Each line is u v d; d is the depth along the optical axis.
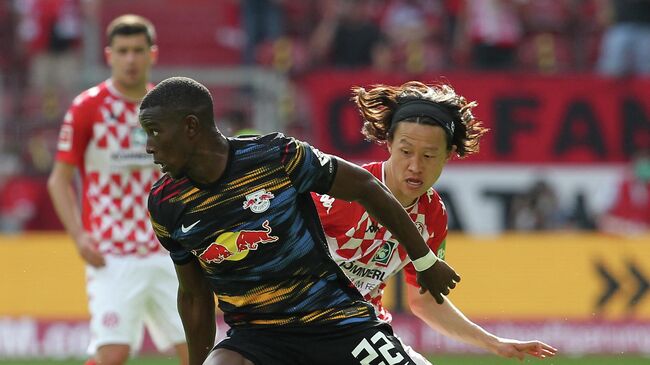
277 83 52.00
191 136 15.52
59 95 51.97
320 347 16.44
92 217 26.27
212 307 17.53
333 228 17.80
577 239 45.28
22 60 56.12
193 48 59.91
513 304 44.28
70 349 41.47
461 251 44.94
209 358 16.39
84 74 51.69
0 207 50.25
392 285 42.41
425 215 18.17
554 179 50.09
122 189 26.14
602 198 50.12
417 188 17.30
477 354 41.44
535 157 50.16
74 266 42.47
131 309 25.80
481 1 56.09
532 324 43.88
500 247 45.06
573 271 44.75
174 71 51.41
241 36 57.78
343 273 16.66
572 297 44.44
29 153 51.12
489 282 44.53
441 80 49.72
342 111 49.53
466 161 49.84
